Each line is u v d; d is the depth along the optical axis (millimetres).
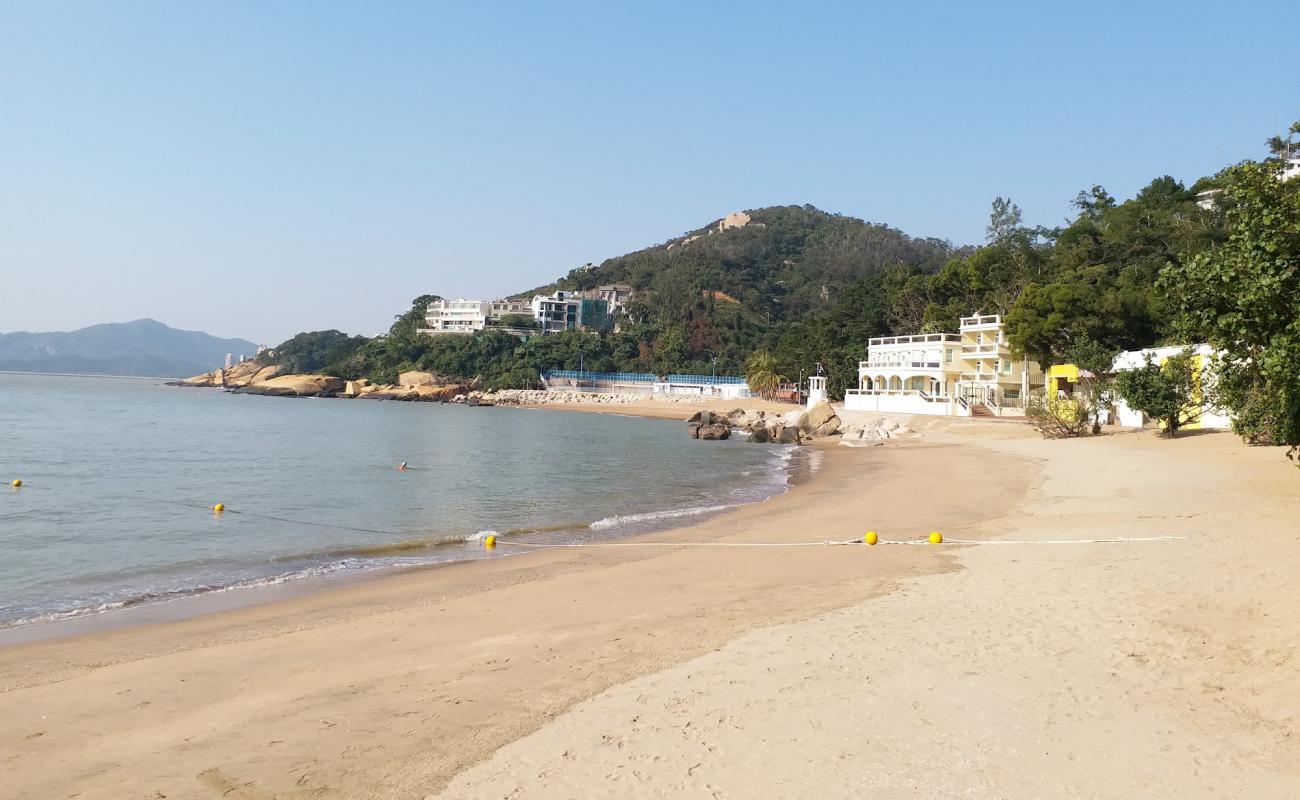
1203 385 36625
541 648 9727
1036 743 6375
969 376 75250
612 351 182000
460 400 162625
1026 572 12789
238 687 8734
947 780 5805
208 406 113250
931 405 70375
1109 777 5797
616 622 10930
